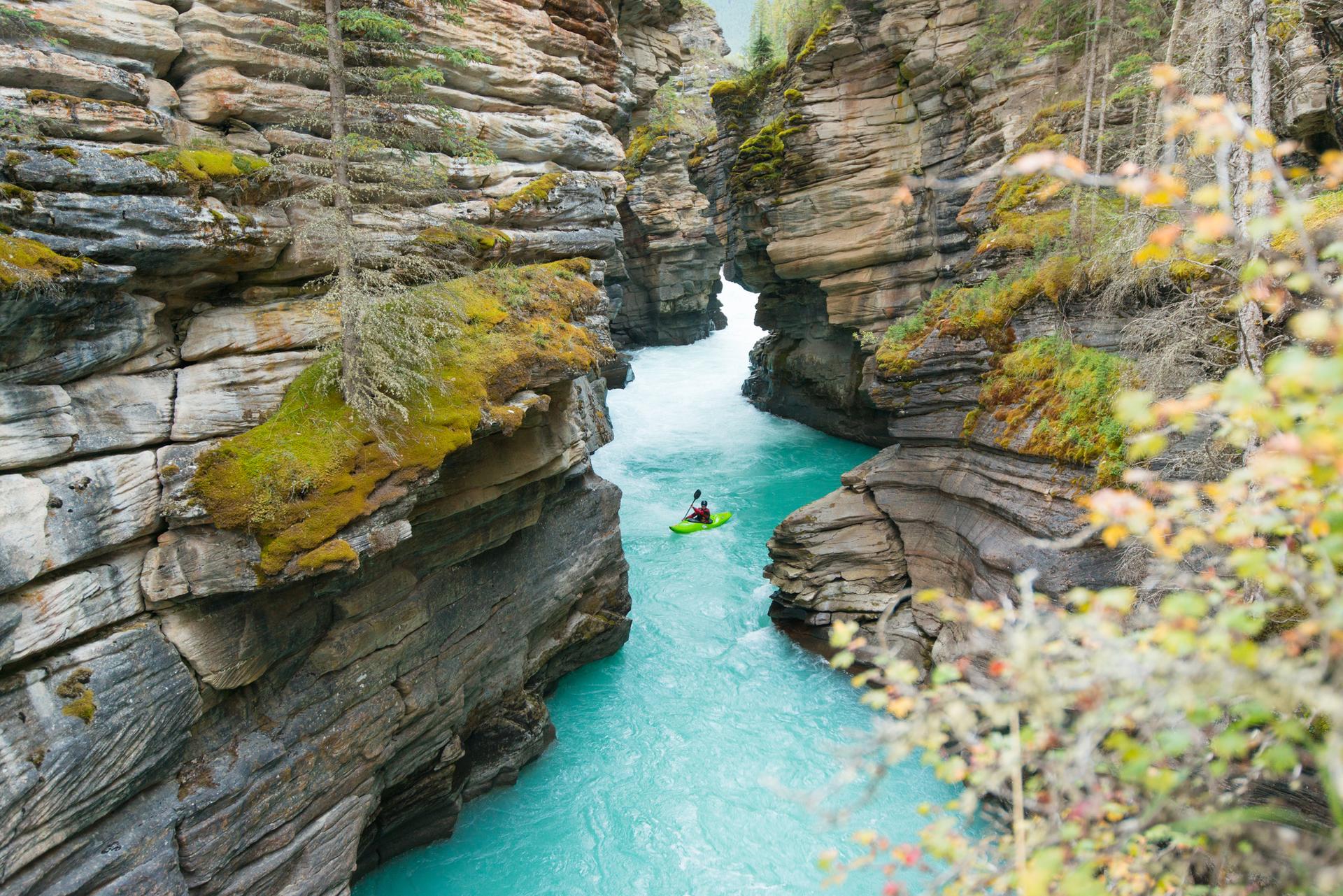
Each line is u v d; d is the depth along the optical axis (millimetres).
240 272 8938
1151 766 3365
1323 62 9883
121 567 7543
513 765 12750
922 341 15914
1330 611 2791
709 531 22375
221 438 8602
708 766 13203
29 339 6824
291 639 8750
